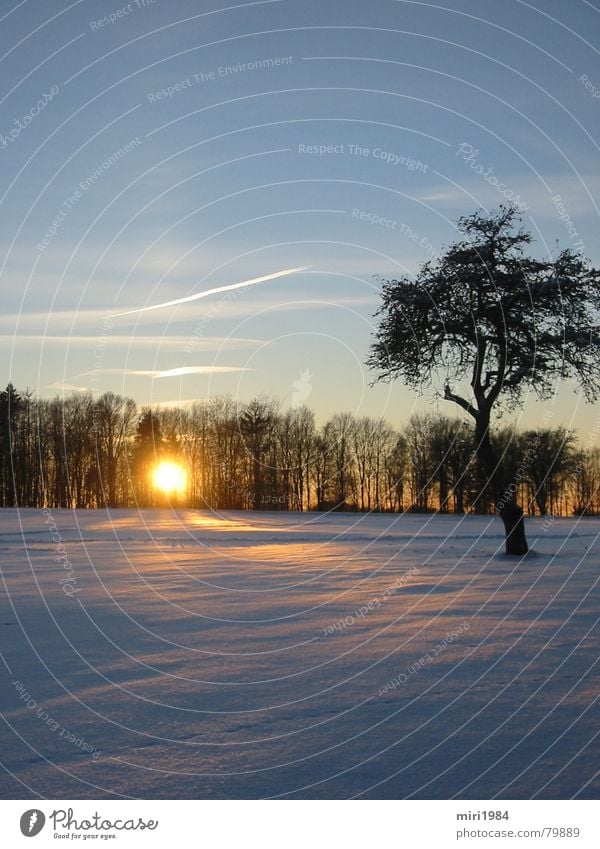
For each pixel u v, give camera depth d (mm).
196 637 13680
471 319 31859
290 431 86312
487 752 7840
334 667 11336
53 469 89438
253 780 7258
